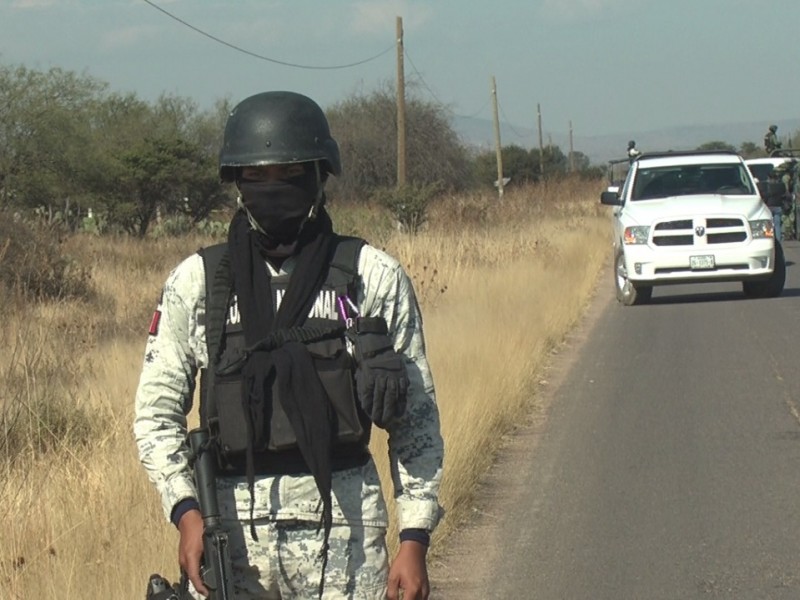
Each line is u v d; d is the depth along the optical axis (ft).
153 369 18.61
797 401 60.90
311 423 17.61
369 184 359.05
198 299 18.47
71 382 57.67
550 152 479.41
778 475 46.50
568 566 37.09
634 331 90.74
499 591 35.04
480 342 67.51
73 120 209.77
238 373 17.92
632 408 60.85
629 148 135.85
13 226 102.47
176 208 219.82
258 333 18.01
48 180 205.16
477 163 458.50
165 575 31.09
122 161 209.36
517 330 76.28
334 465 18.15
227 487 18.21
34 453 43.09
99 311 95.55
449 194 256.52
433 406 18.93
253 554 18.11
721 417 57.72
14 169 206.39
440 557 38.37
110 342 78.74
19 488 37.78
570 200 292.40
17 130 206.39
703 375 69.67
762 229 105.40
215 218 229.86
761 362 73.41
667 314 100.68
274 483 17.98
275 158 18.19
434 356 61.98
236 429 17.80
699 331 88.79
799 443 51.70
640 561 37.27
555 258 131.75
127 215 209.15
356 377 18.01
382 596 18.53
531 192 303.89
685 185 110.63
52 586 29.30
